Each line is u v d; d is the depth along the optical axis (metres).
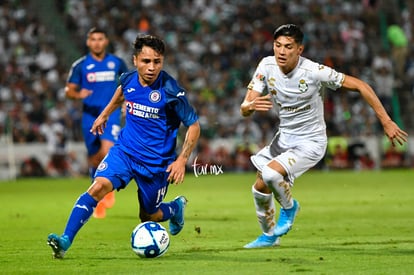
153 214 23.97
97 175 22.59
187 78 85.06
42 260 22.00
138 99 22.77
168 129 23.09
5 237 28.38
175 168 22.03
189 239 27.12
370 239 26.53
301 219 34.09
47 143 73.69
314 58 88.50
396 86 88.25
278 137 24.94
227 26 92.44
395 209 38.81
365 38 93.94
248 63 87.62
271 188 23.77
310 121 24.30
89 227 31.81
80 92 36.56
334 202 43.50
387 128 22.80
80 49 89.81
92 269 20.17
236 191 54.00
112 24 91.69
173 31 91.81
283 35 23.33
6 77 83.75
